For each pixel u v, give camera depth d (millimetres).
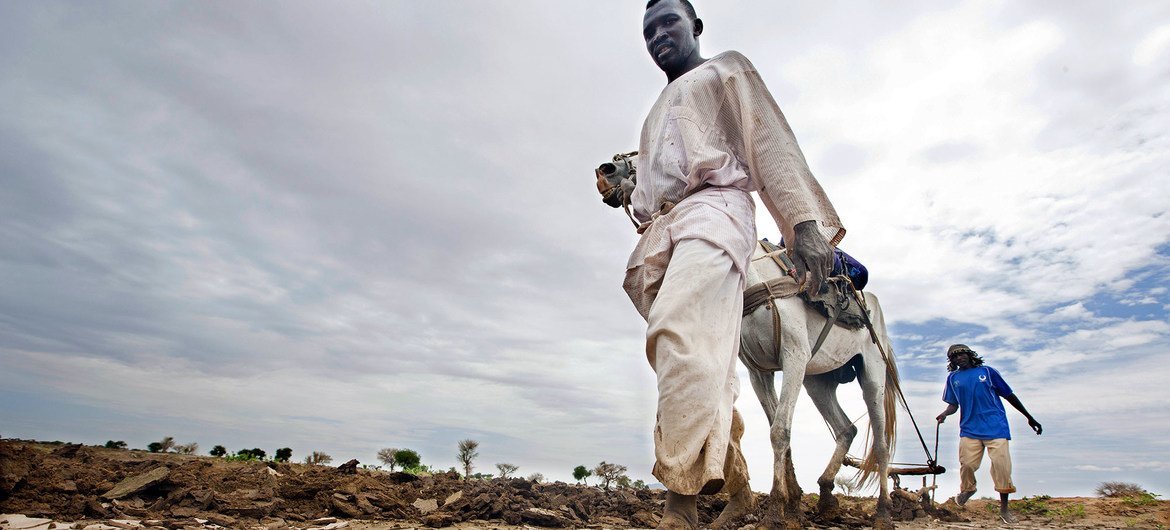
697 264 2445
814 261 2617
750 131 2805
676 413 2256
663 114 2994
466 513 4410
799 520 5402
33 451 4824
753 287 5770
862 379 6812
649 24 3318
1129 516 8797
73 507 3389
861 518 6531
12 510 3338
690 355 2285
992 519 8078
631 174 4059
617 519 4930
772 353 5762
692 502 2318
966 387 8391
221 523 3434
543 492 5984
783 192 2736
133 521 3260
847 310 6387
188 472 4719
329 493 4480
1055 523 7887
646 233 2908
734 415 3592
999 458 7977
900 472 7500
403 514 4191
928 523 6922
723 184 2732
